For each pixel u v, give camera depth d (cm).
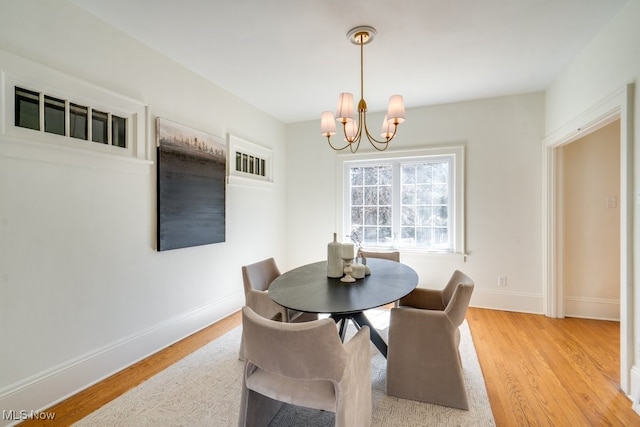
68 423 169
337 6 195
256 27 220
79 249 200
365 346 153
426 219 392
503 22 212
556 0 189
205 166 301
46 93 183
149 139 247
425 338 186
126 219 230
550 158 325
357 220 426
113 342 221
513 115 347
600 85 223
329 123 235
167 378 214
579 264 329
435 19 208
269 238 417
